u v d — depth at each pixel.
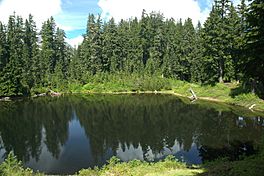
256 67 16.77
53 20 97.75
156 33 91.19
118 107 54.09
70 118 45.38
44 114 48.78
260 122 36.34
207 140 30.23
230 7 59.03
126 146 30.16
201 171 16.94
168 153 27.23
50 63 90.12
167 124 38.88
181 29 91.62
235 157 23.70
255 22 16.56
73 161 26.16
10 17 89.62
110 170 20.00
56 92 80.94
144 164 21.02
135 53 89.44
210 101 55.16
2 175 18.12
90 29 94.06
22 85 71.81
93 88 82.62
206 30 63.28
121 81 81.62
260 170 15.07
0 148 30.50
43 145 31.31
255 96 47.69
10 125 40.88
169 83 77.38
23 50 85.19
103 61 91.94
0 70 71.38
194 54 73.19
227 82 62.00
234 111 44.16
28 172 19.81
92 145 30.86
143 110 49.97
